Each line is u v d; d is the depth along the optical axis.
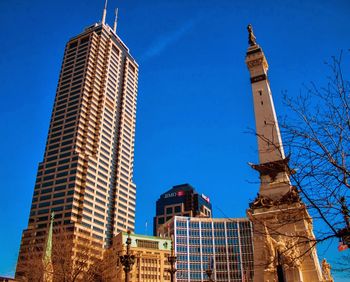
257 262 46.38
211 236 174.88
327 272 47.59
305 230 45.41
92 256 66.69
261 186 52.97
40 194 181.88
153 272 145.25
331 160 15.83
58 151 192.38
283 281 21.66
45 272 59.12
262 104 64.19
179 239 171.25
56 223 167.75
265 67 70.56
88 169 185.25
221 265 168.38
